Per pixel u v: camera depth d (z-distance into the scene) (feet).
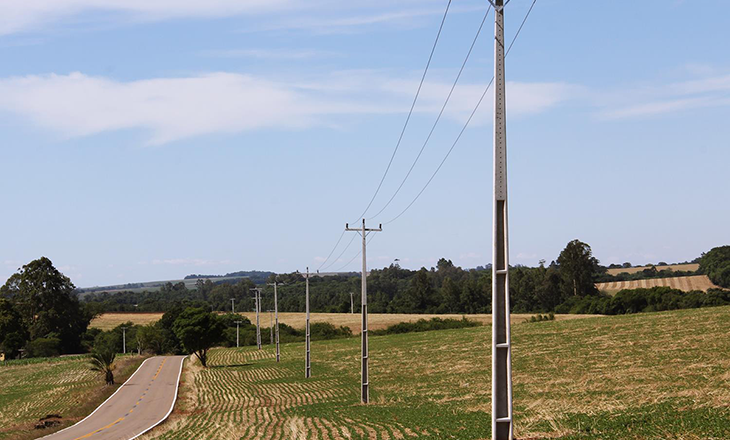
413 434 98.48
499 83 70.08
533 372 164.45
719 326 210.38
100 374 312.29
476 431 91.76
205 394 227.81
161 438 137.80
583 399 112.37
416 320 486.79
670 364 148.15
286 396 196.34
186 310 343.05
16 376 336.70
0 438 162.09
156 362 370.94
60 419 193.98
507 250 69.05
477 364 213.87
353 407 149.28
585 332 244.42
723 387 106.63
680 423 76.43
